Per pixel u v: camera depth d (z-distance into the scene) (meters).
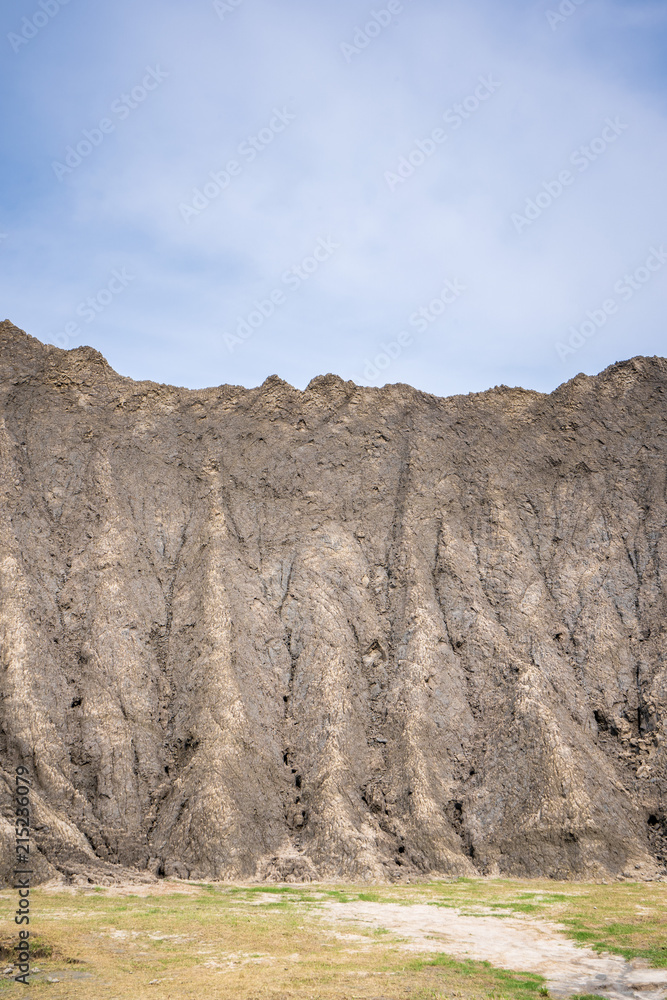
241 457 63.78
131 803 45.12
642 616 56.47
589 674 53.66
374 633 55.12
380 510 62.59
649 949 29.33
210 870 41.88
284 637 55.06
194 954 27.83
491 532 61.56
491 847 44.84
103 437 62.38
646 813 47.00
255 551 59.22
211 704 48.78
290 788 47.59
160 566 57.78
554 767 46.34
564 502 63.47
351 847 43.34
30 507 56.81
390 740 49.72
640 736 50.56
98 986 24.30
